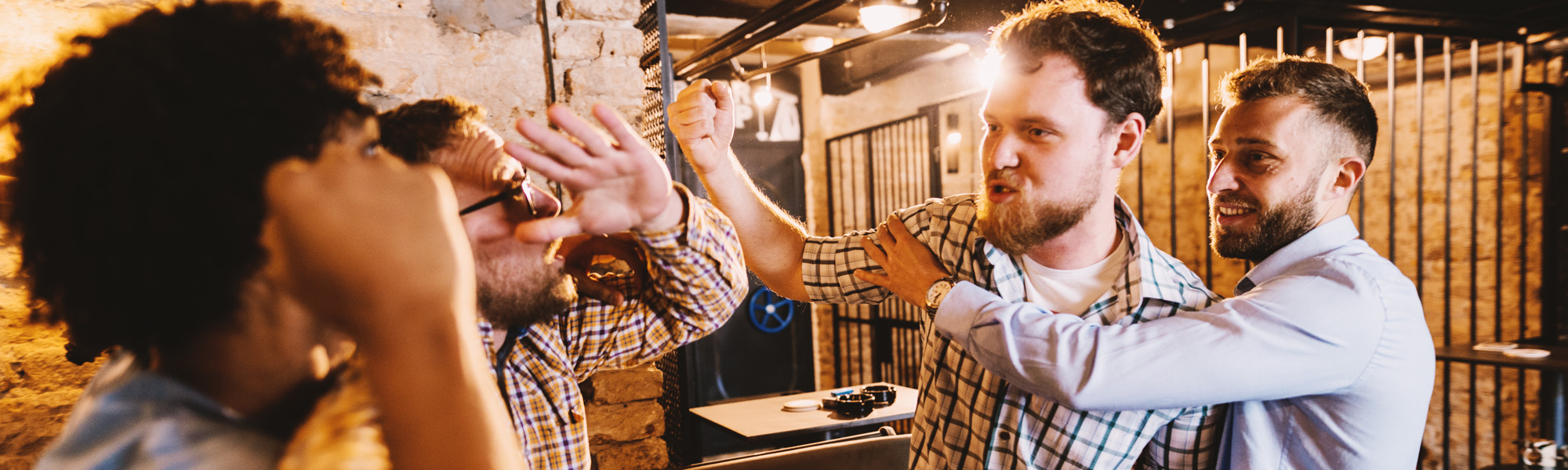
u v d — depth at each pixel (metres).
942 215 1.23
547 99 1.93
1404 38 4.23
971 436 1.13
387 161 0.33
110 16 0.34
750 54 6.11
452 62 1.81
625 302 1.11
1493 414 4.29
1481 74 4.35
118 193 0.31
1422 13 3.56
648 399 2.03
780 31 3.68
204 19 0.34
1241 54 3.33
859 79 6.00
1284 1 3.26
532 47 1.91
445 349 0.29
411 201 0.31
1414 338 1.08
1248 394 0.98
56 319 0.36
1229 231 1.32
